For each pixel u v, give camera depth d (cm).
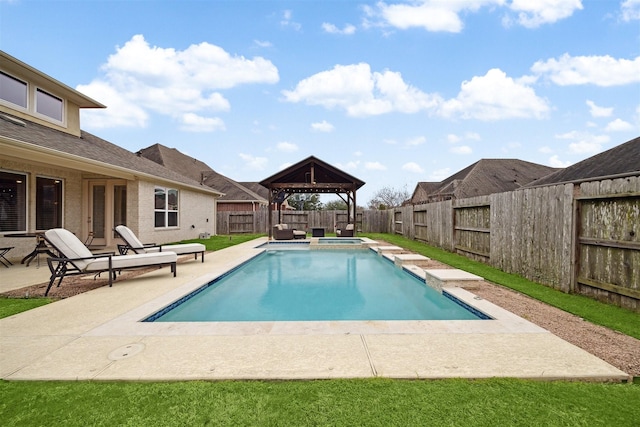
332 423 193
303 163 1645
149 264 598
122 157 1168
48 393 225
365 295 601
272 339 314
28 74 905
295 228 2147
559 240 522
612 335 328
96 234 1133
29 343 307
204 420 197
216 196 1872
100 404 213
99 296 485
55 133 957
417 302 553
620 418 198
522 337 319
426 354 281
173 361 269
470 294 494
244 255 973
